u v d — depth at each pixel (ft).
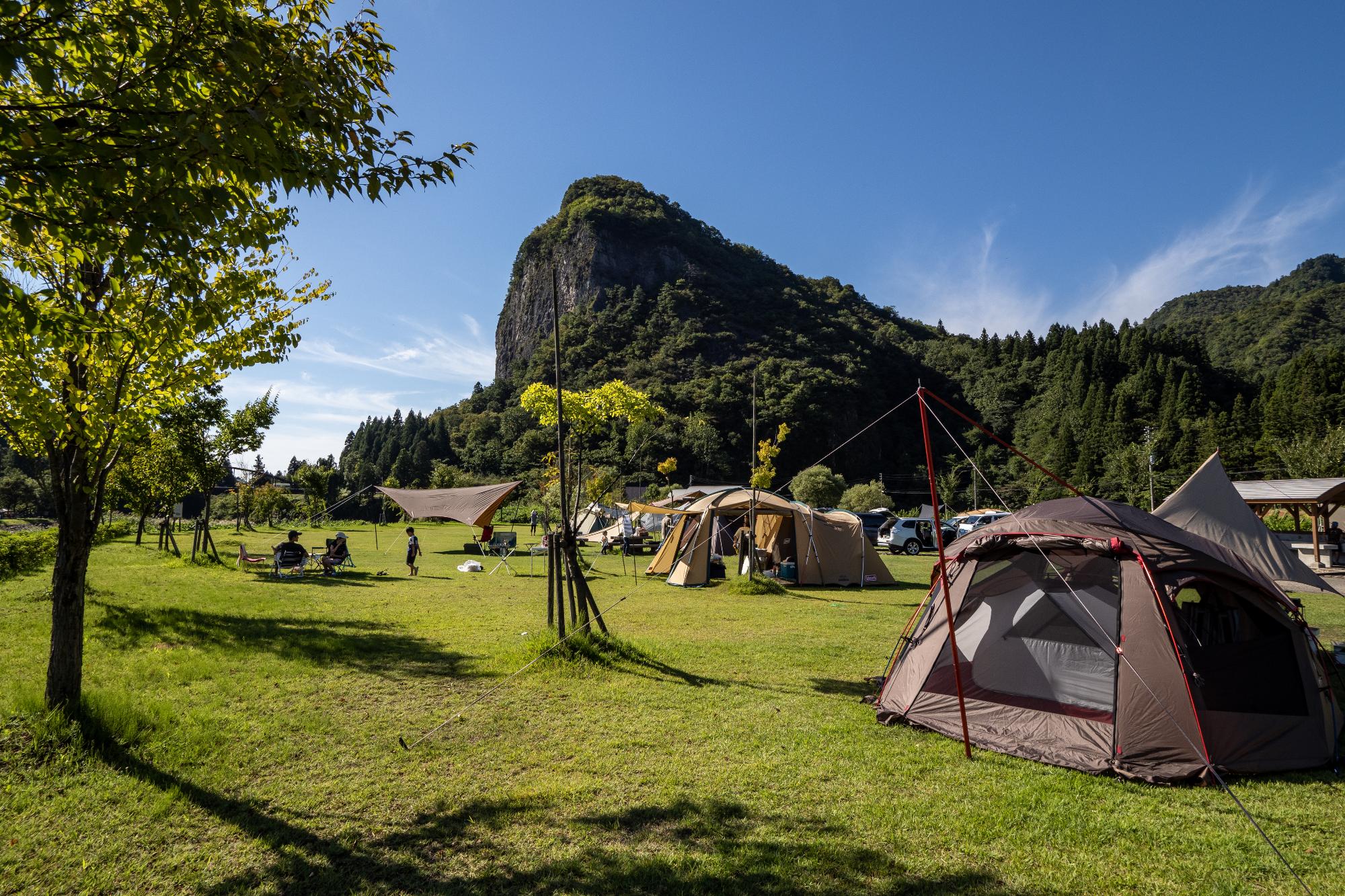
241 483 163.02
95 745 17.26
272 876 12.35
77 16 11.65
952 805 15.40
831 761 17.95
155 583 49.06
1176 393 344.90
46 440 18.10
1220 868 12.94
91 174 10.57
